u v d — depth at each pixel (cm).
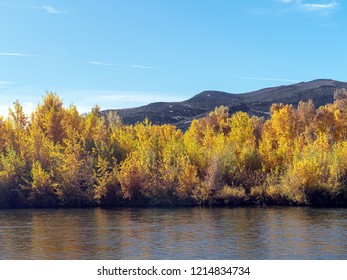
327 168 5872
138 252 3047
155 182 6156
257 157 6594
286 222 4247
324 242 3262
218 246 3191
